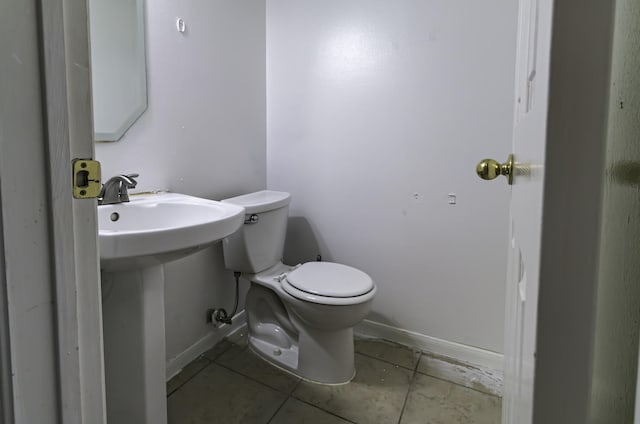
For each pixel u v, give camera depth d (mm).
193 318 1693
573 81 269
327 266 1705
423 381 1577
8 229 443
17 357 462
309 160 1983
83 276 545
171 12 1472
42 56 462
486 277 1642
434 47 1619
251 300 1829
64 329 514
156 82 1428
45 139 472
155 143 1440
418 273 1780
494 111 1534
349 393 1496
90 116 542
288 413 1382
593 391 417
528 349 367
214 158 1729
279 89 2023
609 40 260
